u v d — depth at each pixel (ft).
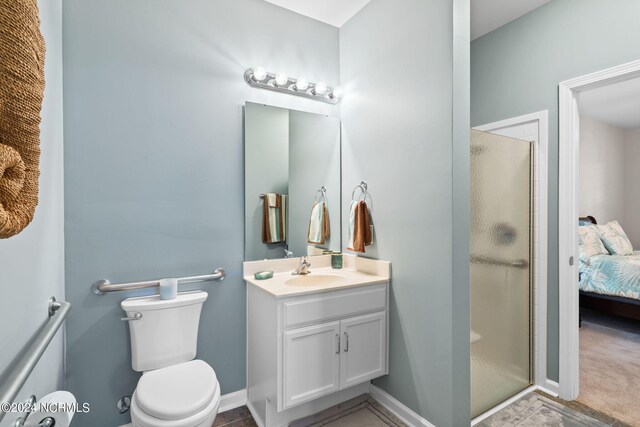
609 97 12.95
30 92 1.81
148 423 4.15
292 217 7.34
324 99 7.84
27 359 2.42
